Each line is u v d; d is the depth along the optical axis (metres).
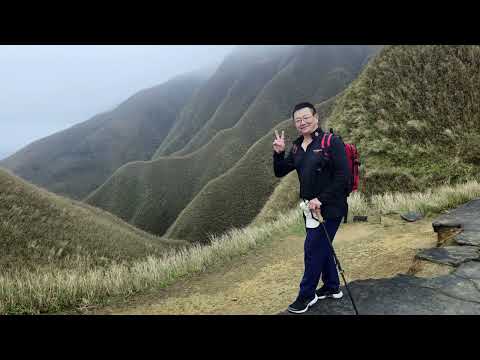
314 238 3.13
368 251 6.16
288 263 6.64
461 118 13.45
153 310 5.35
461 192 7.99
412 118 14.74
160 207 115.44
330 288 3.32
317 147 3.13
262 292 5.36
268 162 78.38
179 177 122.19
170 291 6.27
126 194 120.94
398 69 17.28
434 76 15.37
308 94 162.50
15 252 18.06
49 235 20.92
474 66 14.55
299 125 3.22
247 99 195.25
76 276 6.84
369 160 14.59
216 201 75.50
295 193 19.05
